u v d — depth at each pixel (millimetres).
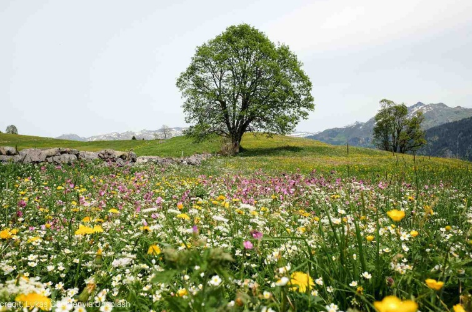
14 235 3682
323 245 2768
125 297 2432
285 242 3332
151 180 13117
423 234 3369
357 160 33031
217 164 26656
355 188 8320
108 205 6723
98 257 2797
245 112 45156
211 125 46219
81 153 18719
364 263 2365
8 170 13109
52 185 10938
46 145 69375
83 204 6027
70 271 3197
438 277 2137
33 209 6117
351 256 2611
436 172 15164
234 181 11562
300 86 48594
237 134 47406
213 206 6359
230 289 2266
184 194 7500
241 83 45781
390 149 88562
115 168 17172
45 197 7805
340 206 5926
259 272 2717
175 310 1467
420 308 1887
